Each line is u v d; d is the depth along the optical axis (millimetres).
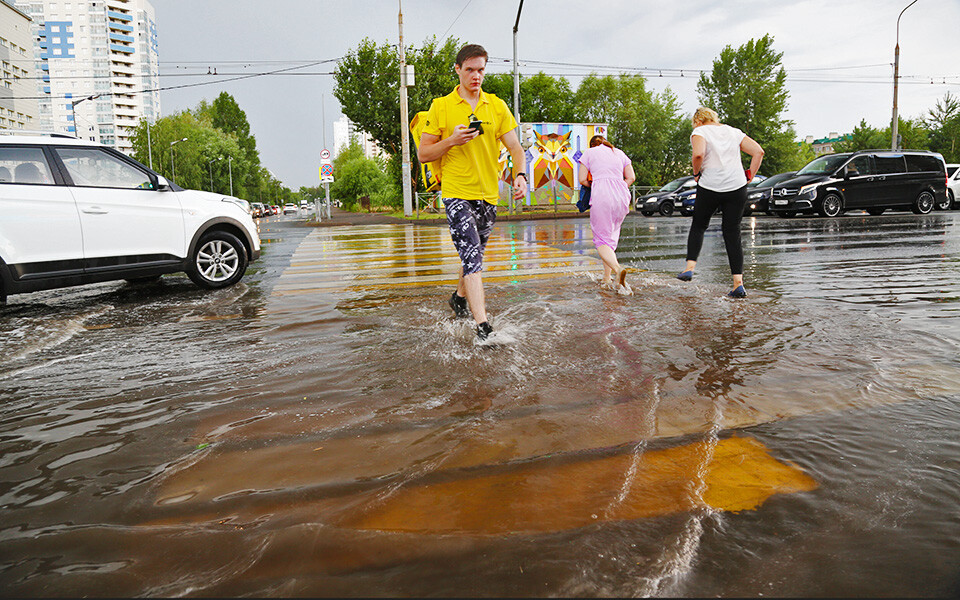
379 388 2803
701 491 1737
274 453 2094
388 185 49125
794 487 1751
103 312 5367
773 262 7582
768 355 3213
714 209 5562
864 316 4156
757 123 58906
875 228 12578
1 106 47125
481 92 4055
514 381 2844
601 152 5914
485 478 1852
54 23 155125
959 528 1521
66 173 5961
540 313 4516
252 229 7270
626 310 4570
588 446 2084
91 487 1871
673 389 2691
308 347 3699
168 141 71375
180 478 1916
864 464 1896
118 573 1402
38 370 3350
